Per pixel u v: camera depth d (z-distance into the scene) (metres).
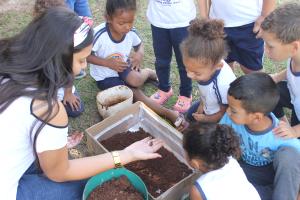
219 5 2.88
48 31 1.52
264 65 3.49
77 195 2.06
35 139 1.64
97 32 3.00
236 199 1.86
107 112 2.83
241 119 2.09
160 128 2.60
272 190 2.22
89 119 3.00
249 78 2.03
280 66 3.49
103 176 2.17
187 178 2.20
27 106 1.58
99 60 3.02
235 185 1.88
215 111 2.53
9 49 1.57
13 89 1.55
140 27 3.93
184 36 2.81
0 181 1.73
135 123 2.73
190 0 2.79
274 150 2.17
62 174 1.85
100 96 2.91
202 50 2.17
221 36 2.24
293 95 2.44
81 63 1.70
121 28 2.83
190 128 1.94
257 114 2.04
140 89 3.31
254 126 2.14
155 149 2.25
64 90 2.83
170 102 3.18
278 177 2.05
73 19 1.57
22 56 1.55
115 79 3.16
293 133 2.20
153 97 3.15
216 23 2.25
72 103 2.93
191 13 2.81
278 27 2.11
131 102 2.93
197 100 3.16
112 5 2.73
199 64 2.21
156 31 2.87
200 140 1.84
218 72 2.33
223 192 1.86
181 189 2.22
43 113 1.59
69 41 1.54
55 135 1.66
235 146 1.89
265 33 2.19
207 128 1.88
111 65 3.03
